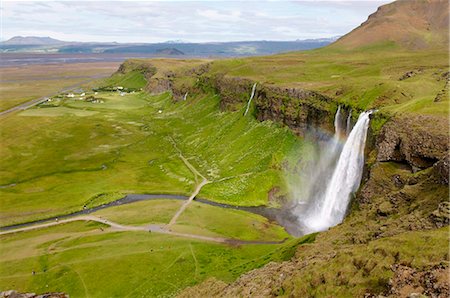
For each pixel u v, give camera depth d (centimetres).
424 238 4141
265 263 7544
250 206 11844
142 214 11244
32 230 10431
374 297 3619
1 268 8531
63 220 11044
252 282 5778
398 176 7706
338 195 10525
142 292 7538
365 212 6981
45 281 8000
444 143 7156
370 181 8119
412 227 4994
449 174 5694
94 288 7738
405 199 6250
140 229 10288
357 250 4494
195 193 12838
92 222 10825
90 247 9331
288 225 10606
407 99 10850
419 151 7494
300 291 4384
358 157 10094
